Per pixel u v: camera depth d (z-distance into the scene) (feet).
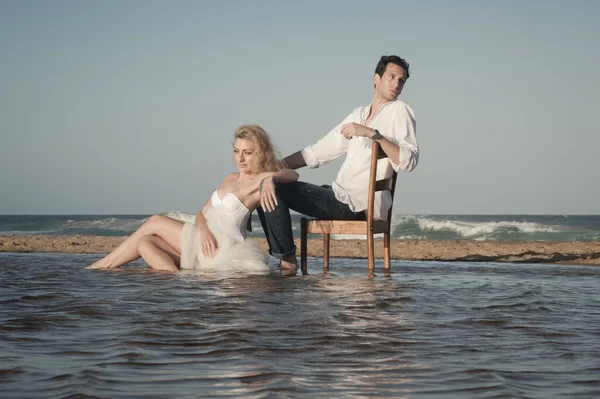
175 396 5.12
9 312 9.12
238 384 5.49
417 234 74.95
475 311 9.77
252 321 8.54
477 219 162.30
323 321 8.61
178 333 7.67
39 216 210.59
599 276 16.97
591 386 5.55
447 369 6.10
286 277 14.96
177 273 15.60
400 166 16.93
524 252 28.37
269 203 16.89
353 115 18.28
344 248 30.63
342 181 17.85
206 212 17.65
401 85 17.98
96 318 8.68
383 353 6.76
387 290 12.37
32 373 5.75
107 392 5.19
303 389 5.36
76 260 20.44
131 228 93.09
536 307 10.26
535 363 6.38
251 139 17.48
